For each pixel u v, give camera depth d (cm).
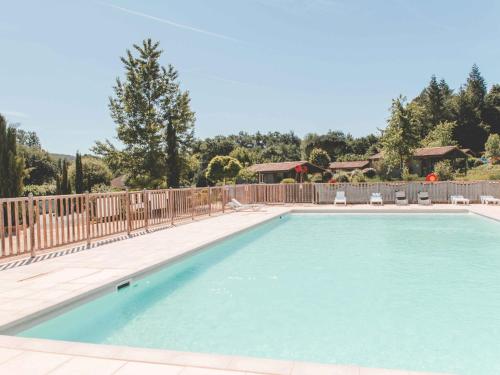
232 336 474
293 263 855
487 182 1953
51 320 463
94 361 312
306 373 283
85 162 3325
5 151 1242
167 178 2342
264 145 9931
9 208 711
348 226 1414
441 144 5744
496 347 439
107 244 909
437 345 445
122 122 2316
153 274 685
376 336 471
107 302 561
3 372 297
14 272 632
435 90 7162
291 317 536
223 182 4016
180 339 466
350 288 670
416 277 737
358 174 3222
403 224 1439
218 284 697
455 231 1271
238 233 1124
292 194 2152
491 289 659
